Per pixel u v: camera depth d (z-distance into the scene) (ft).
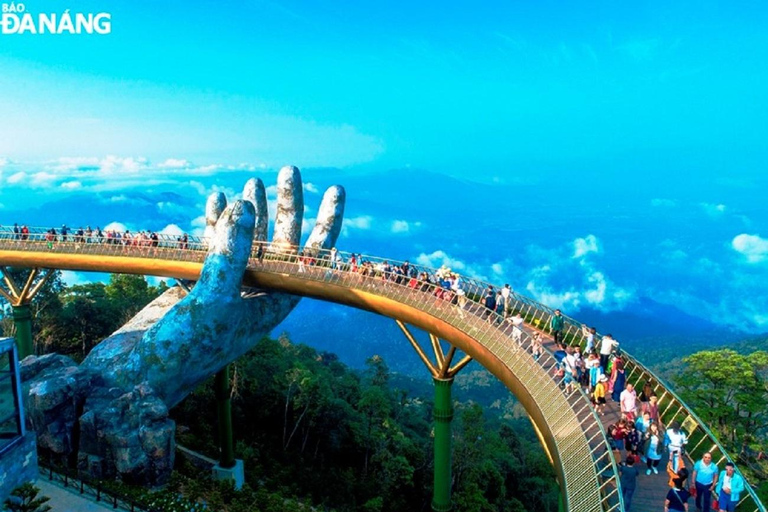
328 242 171.73
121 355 142.00
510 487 274.36
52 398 118.62
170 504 105.09
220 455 173.47
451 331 114.83
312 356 408.26
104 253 180.04
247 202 148.46
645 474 71.87
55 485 106.73
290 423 237.25
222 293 144.66
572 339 108.37
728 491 59.98
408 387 546.26
